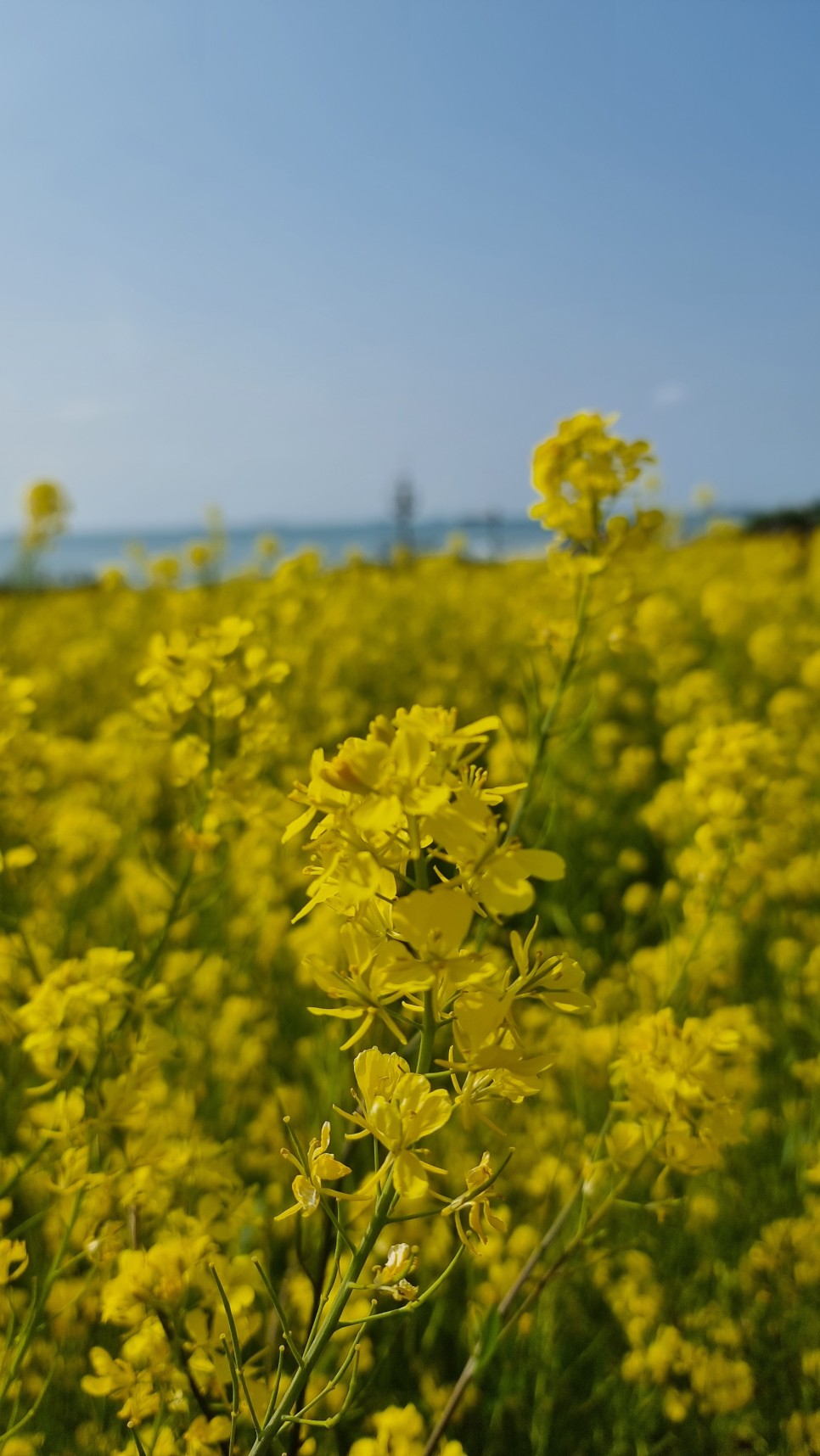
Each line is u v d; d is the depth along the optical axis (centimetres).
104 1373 32
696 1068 36
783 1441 42
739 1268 49
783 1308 46
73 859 73
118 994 40
